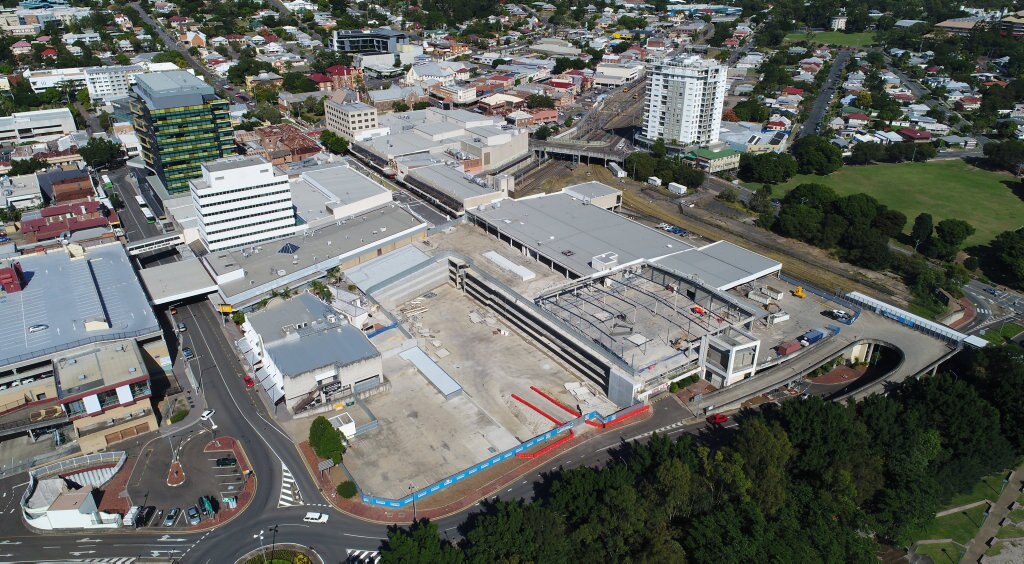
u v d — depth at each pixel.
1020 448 175.00
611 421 186.00
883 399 172.50
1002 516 163.38
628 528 137.50
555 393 199.38
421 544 133.25
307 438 179.25
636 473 156.62
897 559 151.88
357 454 173.62
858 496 154.12
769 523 143.38
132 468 169.88
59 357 186.25
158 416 187.62
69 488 163.25
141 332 198.00
